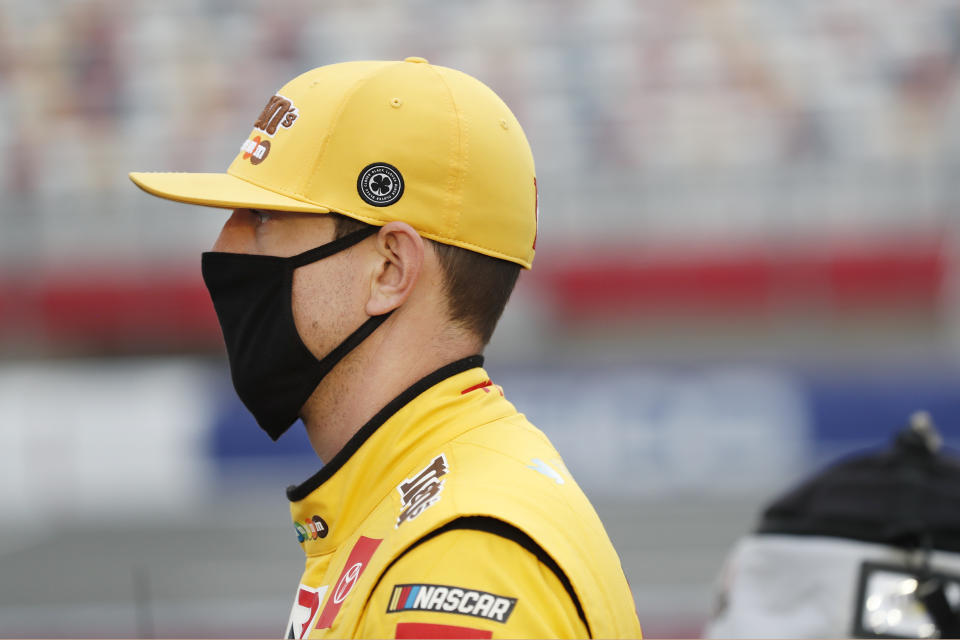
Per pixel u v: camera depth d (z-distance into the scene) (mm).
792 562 3365
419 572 2016
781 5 27281
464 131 2416
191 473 21344
